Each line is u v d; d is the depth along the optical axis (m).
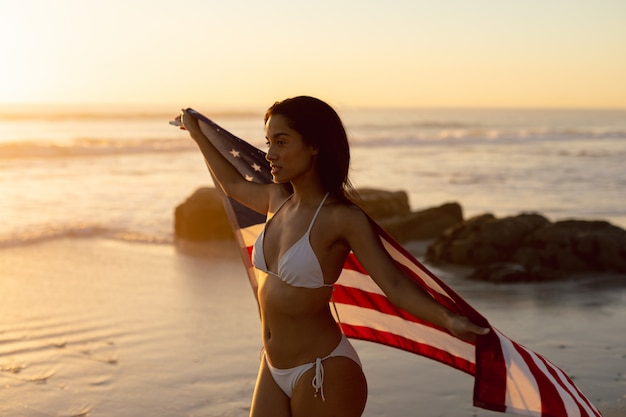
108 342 6.52
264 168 3.59
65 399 5.19
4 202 15.38
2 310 7.50
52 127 53.72
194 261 10.30
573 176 23.70
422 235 12.53
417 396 5.29
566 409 2.92
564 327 7.11
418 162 29.38
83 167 23.25
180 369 5.84
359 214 2.94
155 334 6.77
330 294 3.04
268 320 3.06
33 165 23.33
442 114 149.25
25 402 5.12
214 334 6.80
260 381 3.17
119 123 60.38
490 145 43.09
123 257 10.44
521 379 2.95
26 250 10.71
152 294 8.30
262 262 3.09
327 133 2.95
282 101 2.97
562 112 193.12
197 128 3.76
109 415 4.92
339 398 3.01
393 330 3.52
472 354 3.32
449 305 3.04
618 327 7.12
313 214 2.97
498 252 10.05
